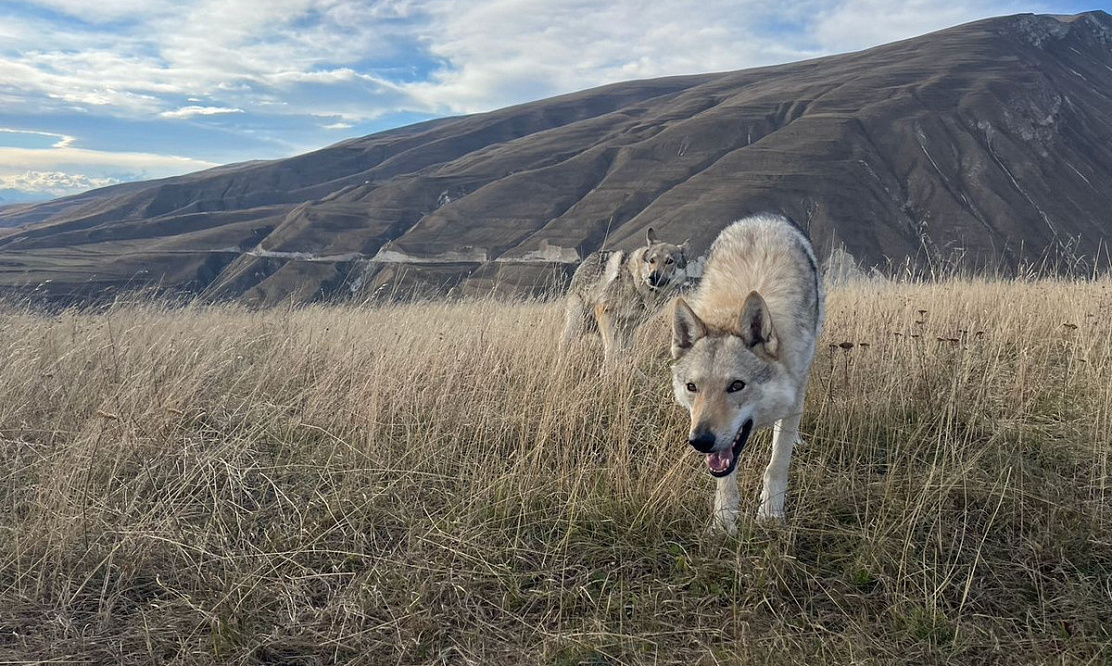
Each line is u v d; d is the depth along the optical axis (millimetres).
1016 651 2928
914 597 3242
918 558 3541
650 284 7902
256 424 4949
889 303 7766
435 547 3775
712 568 3531
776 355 4094
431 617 3256
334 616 3297
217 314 9383
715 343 4109
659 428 5121
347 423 5012
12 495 4203
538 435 4711
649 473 4305
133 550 3650
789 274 4660
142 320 7875
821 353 5988
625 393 5273
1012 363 6082
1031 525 3740
